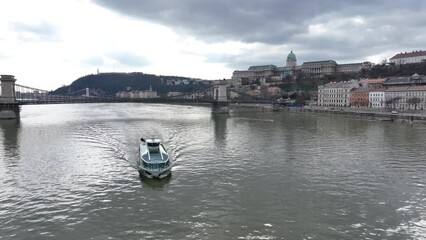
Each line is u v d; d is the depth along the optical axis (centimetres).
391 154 7312
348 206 4216
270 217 3866
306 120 16300
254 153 7300
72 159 6506
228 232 3503
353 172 5769
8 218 3816
